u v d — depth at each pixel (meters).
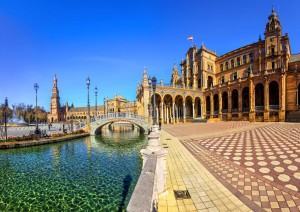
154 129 9.95
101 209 7.53
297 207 5.03
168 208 5.23
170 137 20.97
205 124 39.75
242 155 11.01
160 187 5.94
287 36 44.75
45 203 8.18
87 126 33.34
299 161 9.20
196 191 6.28
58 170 12.84
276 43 44.91
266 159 9.88
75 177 11.31
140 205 2.32
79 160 15.58
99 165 13.81
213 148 13.70
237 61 55.28
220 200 5.59
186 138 19.36
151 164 4.89
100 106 136.88
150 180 3.57
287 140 14.95
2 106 75.81
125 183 10.17
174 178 7.59
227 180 7.19
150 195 2.72
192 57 62.34
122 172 12.02
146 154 6.09
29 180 10.98
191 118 54.41
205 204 5.39
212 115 52.56
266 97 38.84
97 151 19.27
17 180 11.02
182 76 68.56
